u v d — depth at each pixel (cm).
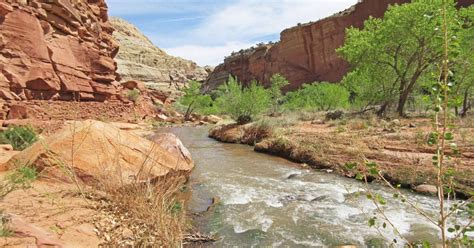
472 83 1597
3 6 1584
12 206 366
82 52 2353
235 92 2345
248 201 695
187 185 802
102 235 342
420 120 1575
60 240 295
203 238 489
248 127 1864
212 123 3722
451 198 649
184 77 10806
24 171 449
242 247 471
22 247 235
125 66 9094
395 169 822
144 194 446
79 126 613
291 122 2017
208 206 653
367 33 2125
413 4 1702
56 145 544
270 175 957
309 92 4216
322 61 6481
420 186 728
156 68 10281
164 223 369
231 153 1396
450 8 1464
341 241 491
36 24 1800
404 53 1986
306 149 1173
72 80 2134
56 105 1859
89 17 2655
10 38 1620
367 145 1075
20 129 964
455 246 246
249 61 8519
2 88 1504
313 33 6594
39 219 340
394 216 586
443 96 204
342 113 2281
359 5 5822
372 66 2056
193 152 1452
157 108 4475
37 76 1744
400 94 1978
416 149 928
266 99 2288
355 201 685
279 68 7350
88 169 526
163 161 699
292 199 712
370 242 483
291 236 513
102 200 442
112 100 2728
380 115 2044
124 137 672
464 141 917
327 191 771
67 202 414
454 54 204
